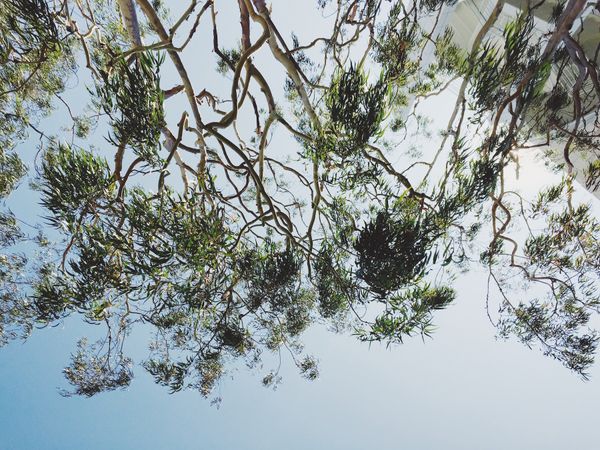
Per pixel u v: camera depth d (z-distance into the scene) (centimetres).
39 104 571
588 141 392
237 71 292
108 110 249
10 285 470
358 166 372
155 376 460
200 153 345
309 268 411
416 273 269
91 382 456
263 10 301
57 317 311
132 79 238
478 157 312
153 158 275
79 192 269
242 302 450
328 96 266
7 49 297
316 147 297
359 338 347
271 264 392
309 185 455
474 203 298
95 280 292
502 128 307
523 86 258
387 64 353
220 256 362
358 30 404
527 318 508
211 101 493
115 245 280
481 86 257
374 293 301
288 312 501
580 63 276
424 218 290
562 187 467
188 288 323
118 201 290
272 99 331
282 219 401
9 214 496
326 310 444
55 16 288
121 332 469
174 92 417
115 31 536
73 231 284
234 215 472
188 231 290
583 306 495
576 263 495
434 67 488
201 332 484
